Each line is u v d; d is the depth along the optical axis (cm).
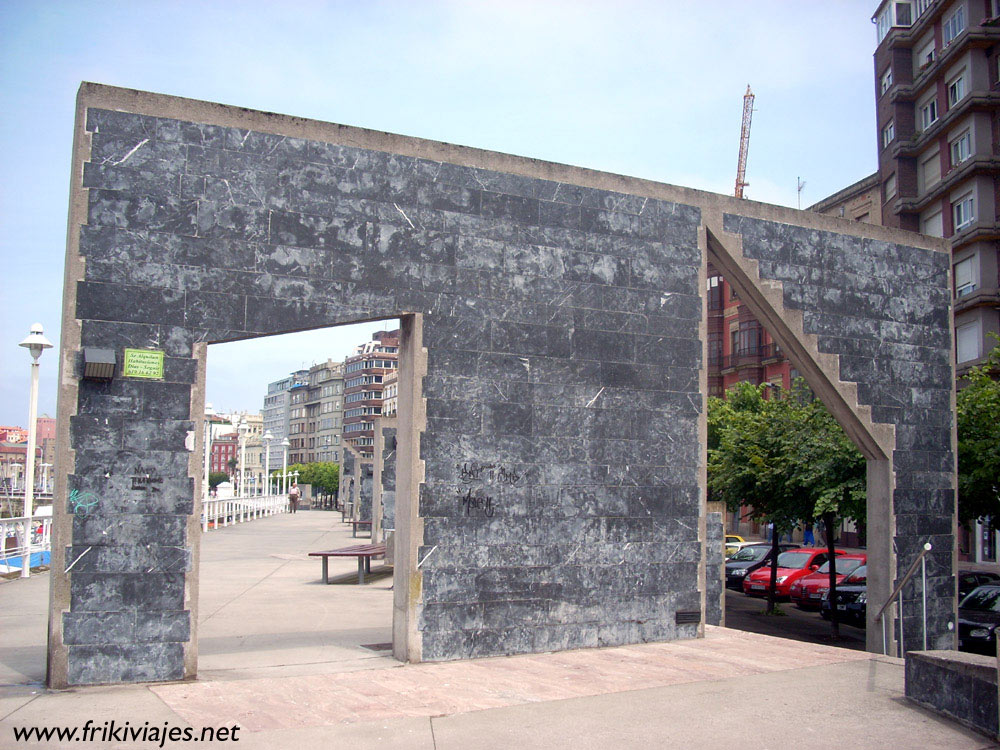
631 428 1012
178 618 768
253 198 838
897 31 3894
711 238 1112
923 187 3753
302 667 845
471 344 927
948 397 1297
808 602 2059
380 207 896
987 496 1560
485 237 948
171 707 675
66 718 638
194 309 802
